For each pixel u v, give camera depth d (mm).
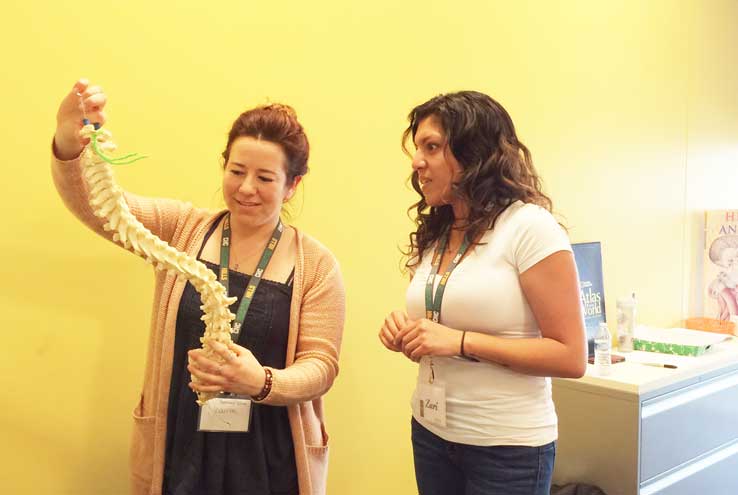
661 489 2486
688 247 3719
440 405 1562
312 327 1556
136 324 1865
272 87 2059
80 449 1793
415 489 2500
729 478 2826
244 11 1991
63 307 1752
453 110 1529
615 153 3234
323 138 2184
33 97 1679
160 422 1485
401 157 2396
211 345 1337
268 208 1507
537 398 1525
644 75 3375
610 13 3176
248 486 1513
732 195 4008
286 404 1457
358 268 2303
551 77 2910
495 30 2678
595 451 2471
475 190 1523
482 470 1509
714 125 3848
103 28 1758
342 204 2248
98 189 1216
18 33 1650
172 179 1885
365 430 2340
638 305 3412
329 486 2256
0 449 1683
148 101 1832
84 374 1790
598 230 3164
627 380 2400
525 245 1473
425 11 2438
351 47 2238
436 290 1575
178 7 1871
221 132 1966
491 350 1456
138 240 1259
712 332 3447
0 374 1675
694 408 2629
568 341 1445
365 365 2334
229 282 1531
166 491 1515
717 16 3820
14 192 1673
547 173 2910
